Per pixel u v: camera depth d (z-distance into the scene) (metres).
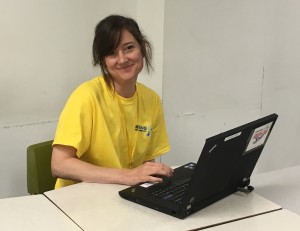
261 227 1.28
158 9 2.49
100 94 1.76
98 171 1.60
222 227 1.27
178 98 2.63
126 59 1.71
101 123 1.73
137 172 1.58
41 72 2.41
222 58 2.73
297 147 3.21
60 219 1.28
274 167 3.10
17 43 2.31
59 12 2.40
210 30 2.63
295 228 1.28
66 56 2.47
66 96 2.53
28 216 1.30
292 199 1.55
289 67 3.02
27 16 2.30
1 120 2.34
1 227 1.23
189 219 1.30
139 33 1.75
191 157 2.80
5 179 2.42
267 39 2.86
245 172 1.52
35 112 2.44
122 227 1.24
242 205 1.43
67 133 1.67
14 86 2.35
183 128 2.70
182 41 2.55
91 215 1.31
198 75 2.66
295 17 2.94
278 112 3.05
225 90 2.80
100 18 2.55
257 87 2.92
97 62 1.78
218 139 1.21
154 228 1.24
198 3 2.54
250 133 1.37
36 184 1.99
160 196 1.39
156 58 2.54
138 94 1.90
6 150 2.39
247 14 2.73
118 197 1.45
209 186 1.35
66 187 1.54
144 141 1.91
